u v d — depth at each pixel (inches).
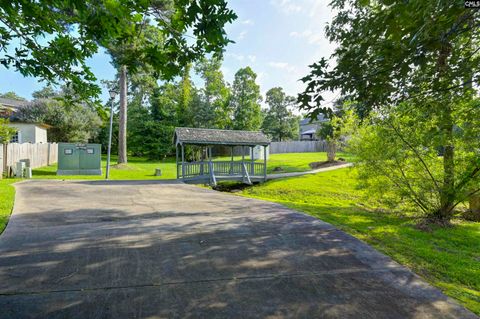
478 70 140.9
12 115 872.3
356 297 106.6
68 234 173.9
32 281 113.3
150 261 135.8
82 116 1011.3
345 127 327.9
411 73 145.9
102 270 124.7
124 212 241.0
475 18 120.0
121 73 782.5
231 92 1473.9
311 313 95.2
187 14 96.3
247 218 225.1
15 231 177.9
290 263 137.6
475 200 281.3
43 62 119.6
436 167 269.1
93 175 607.2
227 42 102.0
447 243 189.9
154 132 1186.6
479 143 231.6
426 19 98.7
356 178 323.9
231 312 95.0
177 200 309.0
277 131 1915.6
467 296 109.7
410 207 294.7
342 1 267.7
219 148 1403.8
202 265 132.6
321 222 217.3
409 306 101.0
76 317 90.8
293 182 569.3
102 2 90.3
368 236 187.2
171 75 122.6
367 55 127.0
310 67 129.6
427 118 225.9
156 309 95.9
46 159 715.4
